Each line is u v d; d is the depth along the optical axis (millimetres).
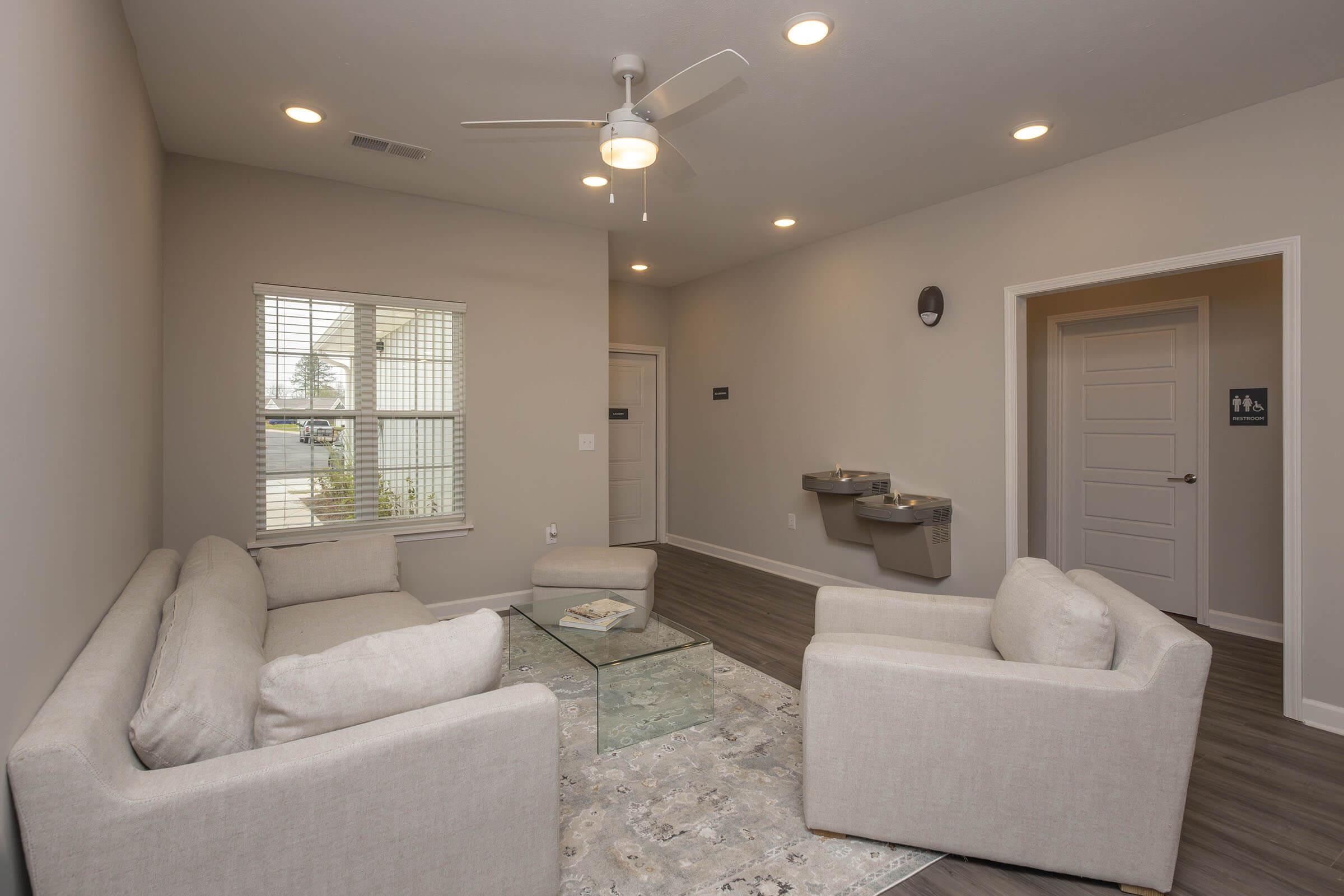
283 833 1322
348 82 2713
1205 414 4117
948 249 4199
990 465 4000
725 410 6215
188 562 2564
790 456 5469
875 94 2834
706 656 2953
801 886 1821
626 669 2621
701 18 2291
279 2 2180
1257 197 2918
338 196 3811
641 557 4113
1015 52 2508
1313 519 2775
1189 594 4219
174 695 1357
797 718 2857
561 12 2254
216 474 3496
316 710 1447
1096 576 2342
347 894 1393
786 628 4160
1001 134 3229
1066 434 4801
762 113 3002
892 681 1901
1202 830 2088
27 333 1199
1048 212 3678
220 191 3494
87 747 1165
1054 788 1796
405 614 2855
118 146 2086
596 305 4789
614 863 1910
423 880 1482
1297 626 2826
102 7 1851
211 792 1254
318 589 3072
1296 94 2812
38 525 1258
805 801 2010
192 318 3428
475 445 4309
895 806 1924
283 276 3658
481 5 2209
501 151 3393
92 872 1160
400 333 4059
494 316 4367
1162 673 1716
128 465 2236
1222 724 2811
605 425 4836
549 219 4555
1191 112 2994
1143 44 2457
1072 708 1774
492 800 1563
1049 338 4848
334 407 3854
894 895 1792
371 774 1410
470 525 4266
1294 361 2814
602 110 2967
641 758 2512
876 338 4691
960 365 4145
